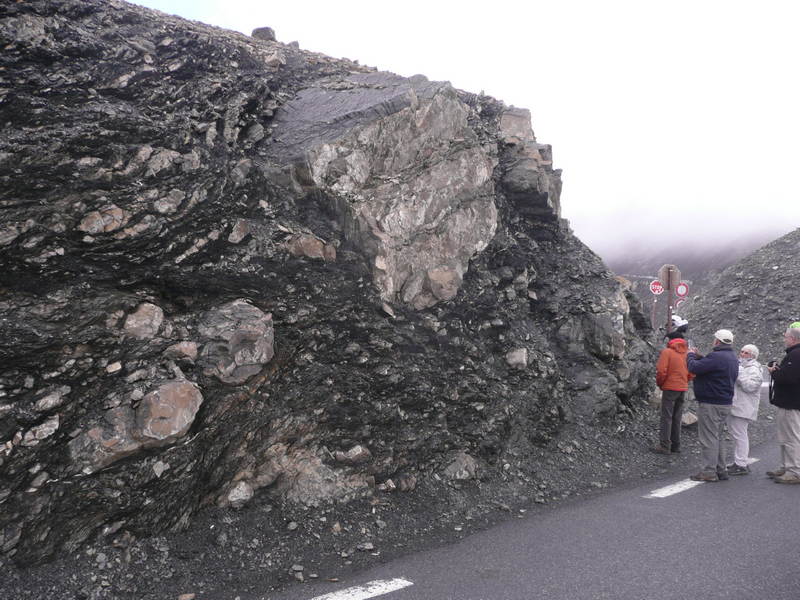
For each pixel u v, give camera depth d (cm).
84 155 438
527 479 580
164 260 443
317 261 544
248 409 440
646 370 880
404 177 638
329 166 590
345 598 332
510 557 396
